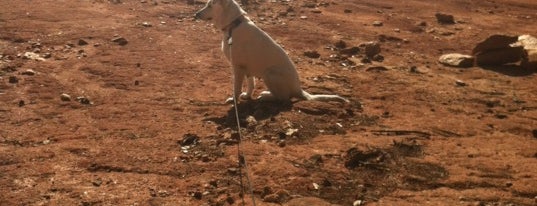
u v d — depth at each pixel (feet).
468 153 20.59
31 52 27.12
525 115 23.89
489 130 22.31
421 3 41.63
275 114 22.08
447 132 21.97
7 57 26.53
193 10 34.47
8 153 19.84
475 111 23.95
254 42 22.25
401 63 28.91
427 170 19.58
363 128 21.90
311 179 18.95
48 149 20.04
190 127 21.44
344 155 20.12
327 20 34.47
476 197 18.53
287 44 30.12
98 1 35.24
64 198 18.12
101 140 20.61
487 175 19.48
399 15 37.11
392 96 24.82
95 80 24.82
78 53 27.32
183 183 18.75
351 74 26.96
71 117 21.97
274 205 17.99
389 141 20.98
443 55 29.60
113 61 26.58
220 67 26.61
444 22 35.99
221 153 20.03
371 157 19.86
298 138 20.94
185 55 27.71
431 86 26.22
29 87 23.97
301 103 22.77
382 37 32.17
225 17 22.33
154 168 19.33
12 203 17.90
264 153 20.04
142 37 29.63
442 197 18.51
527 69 28.58
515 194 18.75
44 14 32.04
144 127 21.39
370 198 18.40
